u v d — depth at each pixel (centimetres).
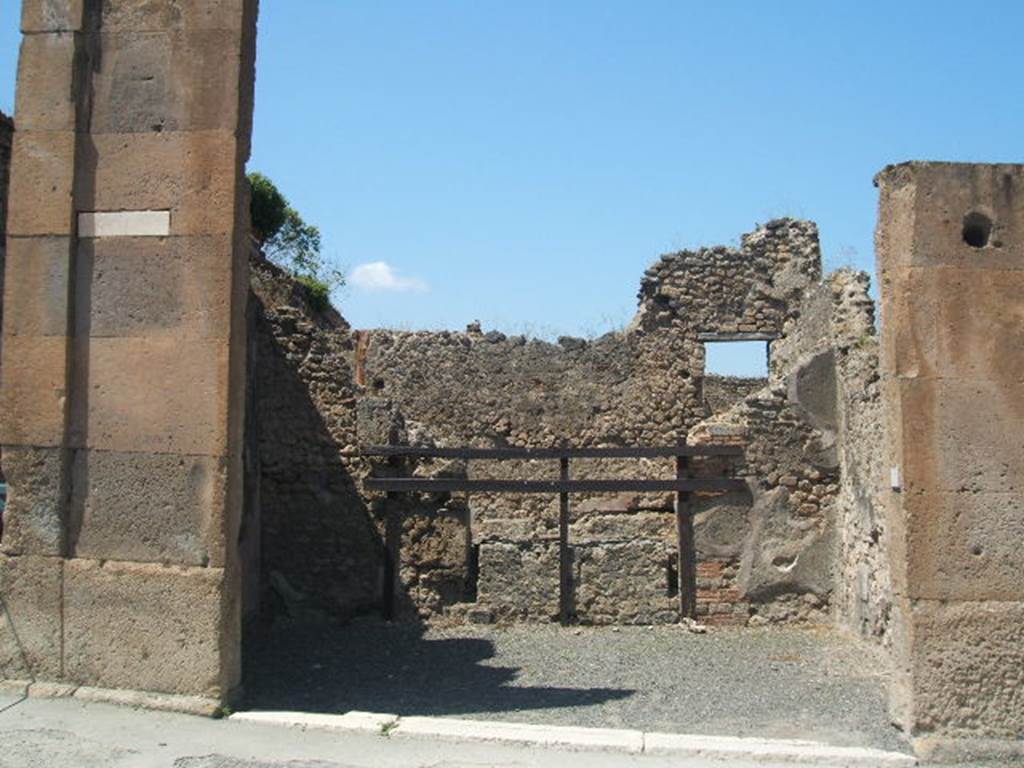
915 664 727
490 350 1944
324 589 1252
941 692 723
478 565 1288
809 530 1262
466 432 1923
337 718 746
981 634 725
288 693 880
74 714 737
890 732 772
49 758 648
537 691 909
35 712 738
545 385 1930
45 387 793
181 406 777
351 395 1293
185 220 784
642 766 672
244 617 1140
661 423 1911
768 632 1213
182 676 762
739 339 1923
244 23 795
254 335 1227
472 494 1867
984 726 720
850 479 1204
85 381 793
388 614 1248
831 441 1271
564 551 1255
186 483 774
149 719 734
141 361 785
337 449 1277
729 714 831
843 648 1110
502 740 713
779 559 1258
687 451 1262
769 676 978
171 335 782
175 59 795
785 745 711
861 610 1148
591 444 1911
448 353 1944
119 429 786
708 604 1250
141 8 802
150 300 787
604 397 1920
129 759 653
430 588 1260
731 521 1262
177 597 766
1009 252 746
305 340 1287
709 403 2223
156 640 767
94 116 802
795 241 1919
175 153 789
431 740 714
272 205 2539
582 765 670
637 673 989
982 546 730
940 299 743
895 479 751
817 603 1258
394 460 1273
